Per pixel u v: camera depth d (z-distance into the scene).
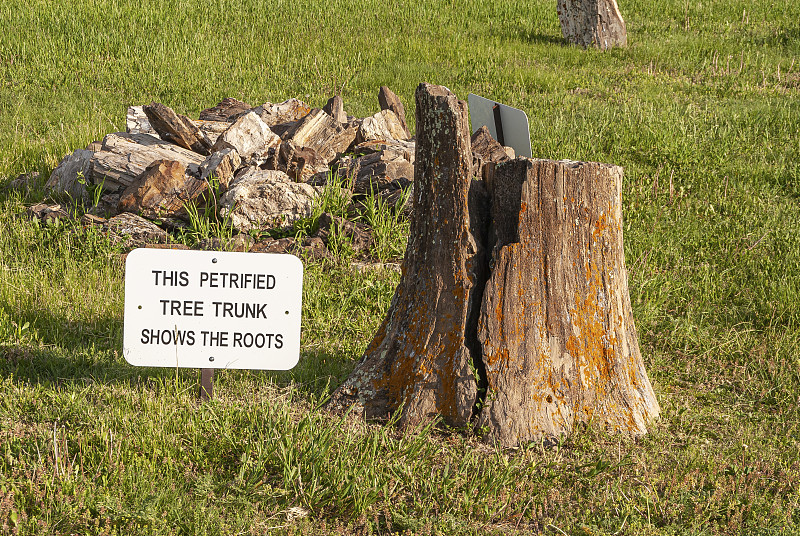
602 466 3.42
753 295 5.71
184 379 4.30
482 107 7.57
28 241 6.06
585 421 3.79
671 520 3.18
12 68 12.41
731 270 6.17
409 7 18.20
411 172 7.02
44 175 7.86
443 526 3.05
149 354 3.83
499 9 18.45
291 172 6.98
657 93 11.89
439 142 3.71
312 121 7.66
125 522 2.97
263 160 7.11
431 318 3.83
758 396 4.45
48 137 9.30
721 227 6.92
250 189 6.29
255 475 3.26
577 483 3.43
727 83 12.52
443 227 3.78
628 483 3.44
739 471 3.45
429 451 3.58
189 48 14.27
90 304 5.07
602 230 3.83
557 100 11.69
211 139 7.59
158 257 3.79
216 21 16.28
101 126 9.81
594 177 3.78
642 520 3.15
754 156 8.77
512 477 3.37
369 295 5.47
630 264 6.22
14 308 4.94
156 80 12.41
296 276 3.89
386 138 7.90
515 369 3.74
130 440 3.51
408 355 3.89
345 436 3.65
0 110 10.50
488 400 3.73
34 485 3.12
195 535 2.91
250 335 3.89
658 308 5.55
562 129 9.80
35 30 14.34
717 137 9.33
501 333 3.75
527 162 3.70
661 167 8.48
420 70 13.59
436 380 3.82
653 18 18.00
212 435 3.60
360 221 6.60
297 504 3.21
